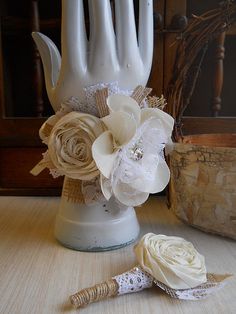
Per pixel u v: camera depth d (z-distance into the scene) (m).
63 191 0.26
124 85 0.24
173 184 0.30
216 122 0.39
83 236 0.24
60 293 0.19
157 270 0.19
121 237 0.25
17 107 0.43
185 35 0.29
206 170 0.26
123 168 0.21
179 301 0.19
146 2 0.24
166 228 0.30
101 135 0.21
